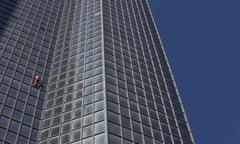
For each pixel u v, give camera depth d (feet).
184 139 210.59
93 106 208.64
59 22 354.13
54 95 237.45
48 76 262.26
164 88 257.14
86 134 186.09
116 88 227.40
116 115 200.13
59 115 214.07
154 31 353.92
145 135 195.11
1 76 236.84
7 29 298.56
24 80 244.63
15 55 267.59
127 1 398.62
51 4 385.09
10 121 201.46
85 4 377.09
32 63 268.21
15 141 189.16
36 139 197.67
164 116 223.51
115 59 262.47
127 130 191.31
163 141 198.59
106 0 373.40
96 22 321.32
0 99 215.31
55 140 192.34
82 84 236.43
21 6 350.84
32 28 318.65
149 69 272.92
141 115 211.82
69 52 287.89
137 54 286.87
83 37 303.48
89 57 267.18
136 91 234.99
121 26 323.98
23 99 225.35
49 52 293.43
